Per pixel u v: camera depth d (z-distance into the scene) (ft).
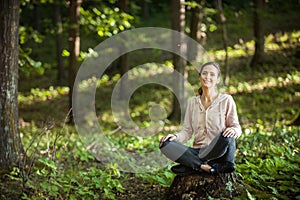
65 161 26.07
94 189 19.88
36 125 44.32
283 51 61.16
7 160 22.54
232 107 16.20
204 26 46.65
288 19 71.82
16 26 23.11
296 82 51.70
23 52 28.55
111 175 21.09
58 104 51.60
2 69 22.74
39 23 69.87
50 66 64.85
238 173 17.79
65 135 33.71
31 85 58.34
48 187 17.89
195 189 16.37
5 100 22.76
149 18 80.94
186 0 46.47
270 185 17.63
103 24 39.65
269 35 66.13
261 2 56.13
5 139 22.65
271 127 35.19
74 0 41.96
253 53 62.59
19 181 20.59
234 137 15.89
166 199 16.84
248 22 71.41
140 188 20.17
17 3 23.08
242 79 53.62
